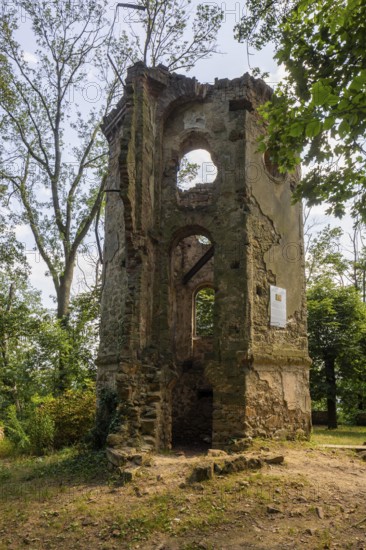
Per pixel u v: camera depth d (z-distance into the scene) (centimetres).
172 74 1335
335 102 457
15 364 2119
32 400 1966
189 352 1612
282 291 1281
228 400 1130
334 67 705
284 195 1367
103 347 1375
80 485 884
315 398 2197
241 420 1109
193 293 1692
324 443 1246
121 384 1085
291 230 1377
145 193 1230
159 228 1274
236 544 582
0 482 1009
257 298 1202
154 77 1295
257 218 1246
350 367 2230
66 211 2322
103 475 933
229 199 1240
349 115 512
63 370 2112
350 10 619
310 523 630
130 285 1168
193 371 1538
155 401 1111
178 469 866
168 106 1324
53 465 1111
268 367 1192
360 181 810
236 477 793
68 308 2281
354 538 585
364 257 3184
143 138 1235
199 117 1320
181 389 1524
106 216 1495
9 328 2172
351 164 805
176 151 1325
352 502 699
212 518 650
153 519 661
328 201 833
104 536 633
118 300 1302
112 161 1477
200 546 580
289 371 1254
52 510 748
